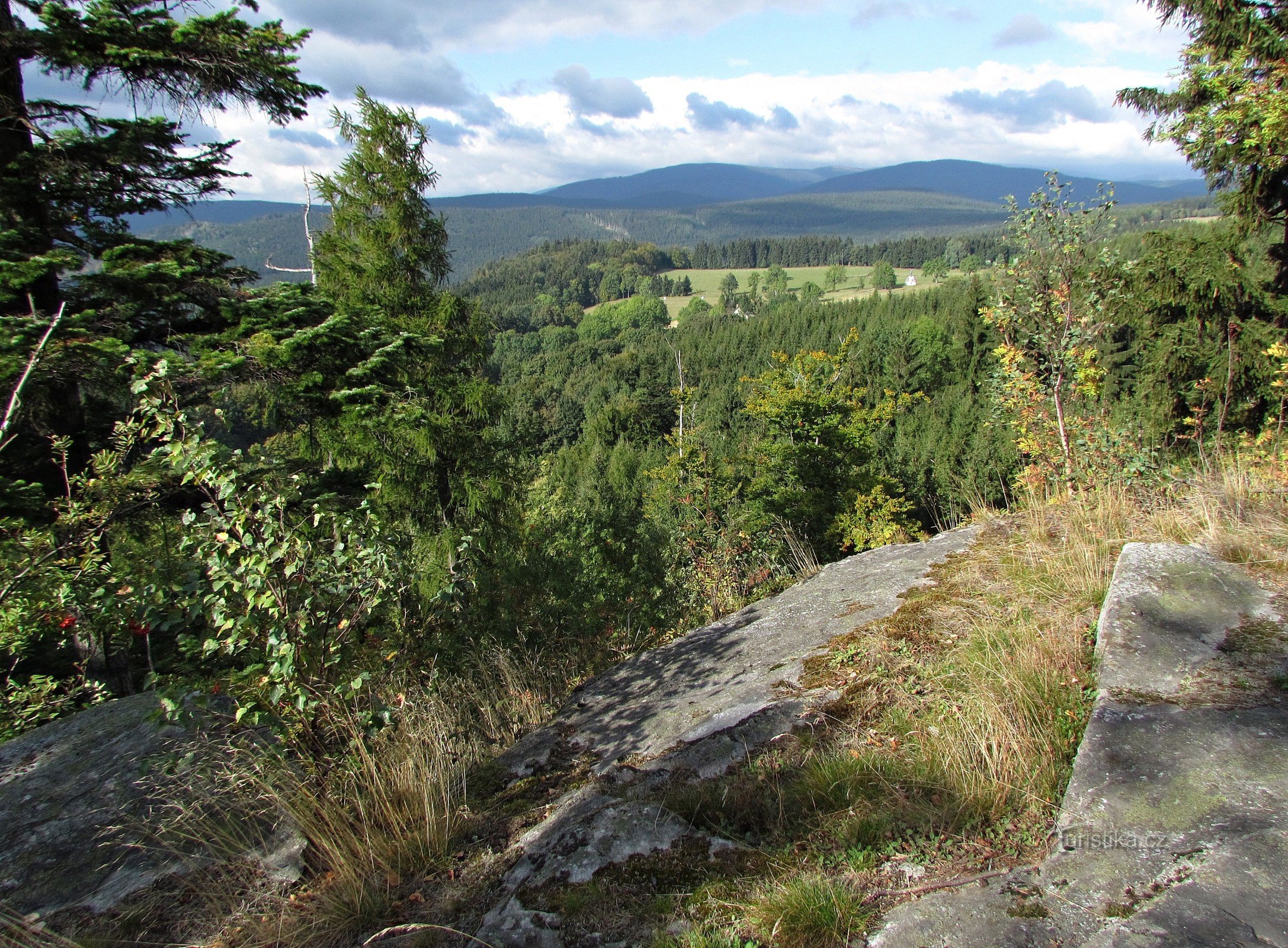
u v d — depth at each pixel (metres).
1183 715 2.31
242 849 2.62
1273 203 9.70
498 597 6.13
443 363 11.53
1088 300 6.55
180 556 3.58
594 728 3.56
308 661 3.24
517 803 2.97
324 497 6.29
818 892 1.95
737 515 13.41
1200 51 8.78
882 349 63.81
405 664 4.29
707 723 3.13
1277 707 2.25
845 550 17.11
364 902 2.41
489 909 2.27
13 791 2.86
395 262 11.48
